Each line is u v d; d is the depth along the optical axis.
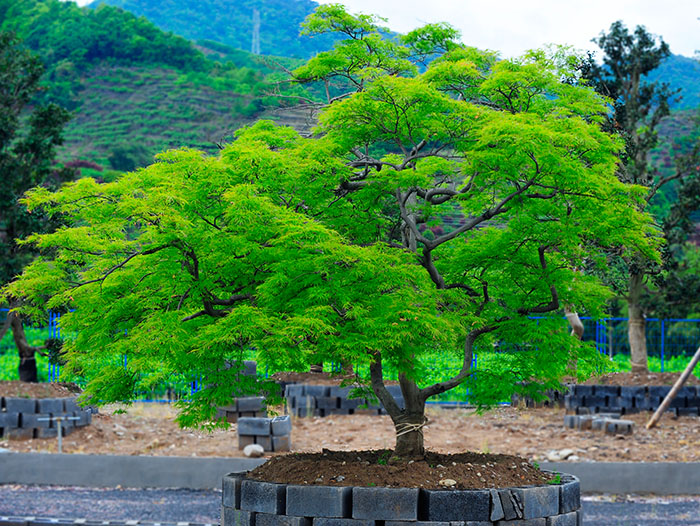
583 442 17.31
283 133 9.78
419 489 8.10
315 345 8.19
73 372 9.68
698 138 25.53
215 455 16.16
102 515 11.98
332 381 21.36
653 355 27.97
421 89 8.27
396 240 10.59
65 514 12.04
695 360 18.77
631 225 8.89
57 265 8.75
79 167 57.09
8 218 23.31
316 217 9.49
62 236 8.19
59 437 16.20
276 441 16.36
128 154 61.19
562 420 20.05
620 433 18.06
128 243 8.66
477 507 8.03
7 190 23.06
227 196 7.53
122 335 8.62
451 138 8.95
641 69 23.47
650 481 13.66
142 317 8.38
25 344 22.47
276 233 7.93
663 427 18.97
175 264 8.45
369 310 8.12
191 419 9.02
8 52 25.38
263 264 8.22
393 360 8.75
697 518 11.80
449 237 9.33
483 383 9.89
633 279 22.75
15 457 14.64
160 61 84.31
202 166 8.02
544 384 10.45
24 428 17.64
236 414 18.88
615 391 20.83
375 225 9.88
